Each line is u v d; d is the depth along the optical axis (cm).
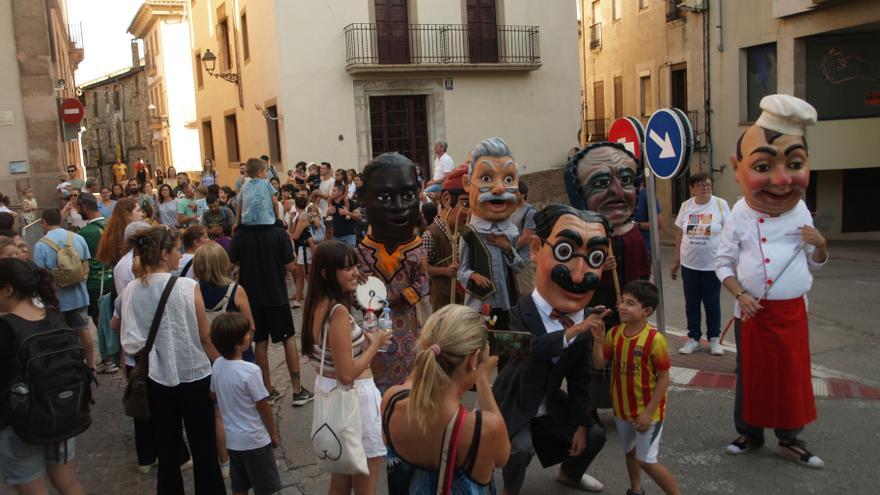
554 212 491
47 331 434
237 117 2473
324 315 427
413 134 2138
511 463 459
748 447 573
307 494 539
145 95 4797
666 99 2516
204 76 2900
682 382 729
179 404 494
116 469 598
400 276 562
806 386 546
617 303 588
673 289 1267
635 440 485
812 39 1895
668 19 2438
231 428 470
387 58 2075
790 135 538
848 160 1931
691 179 809
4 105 1652
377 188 559
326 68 2002
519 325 491
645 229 905
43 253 759
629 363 470
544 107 2291
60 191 1622
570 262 477
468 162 672
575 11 2311
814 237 536
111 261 752
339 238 1241
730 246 563
